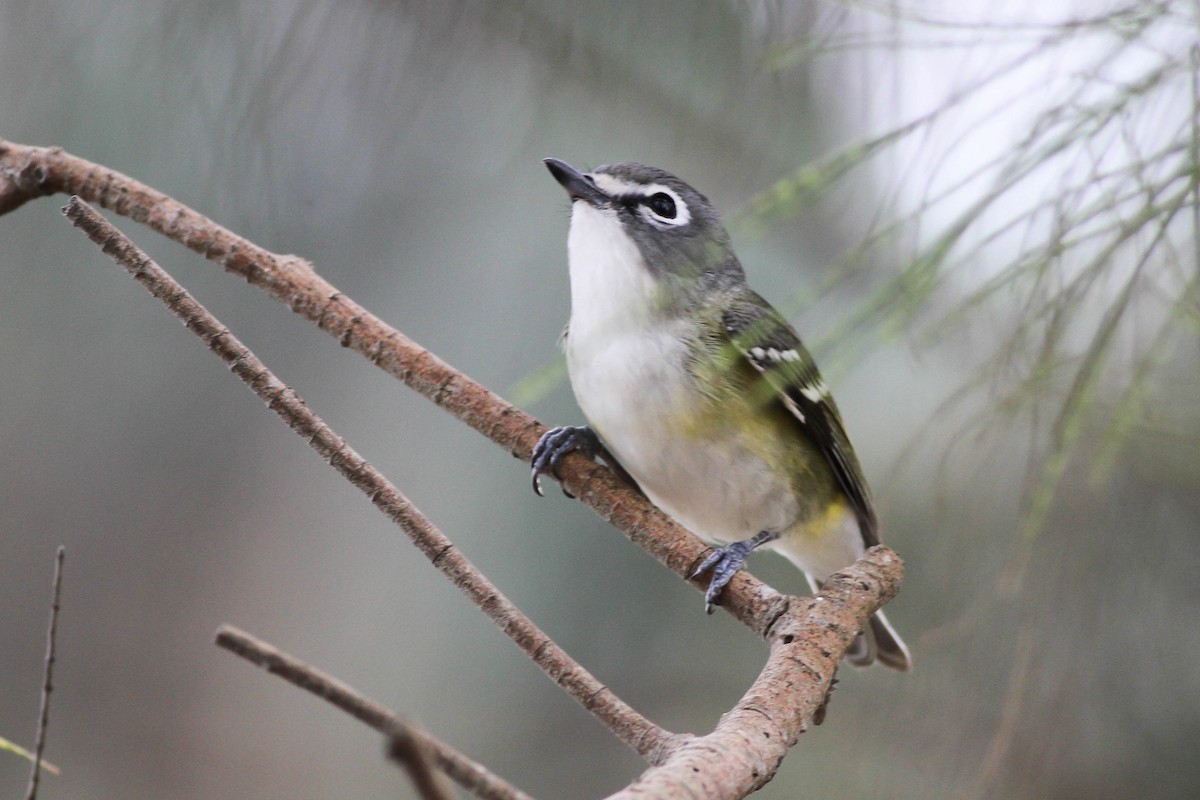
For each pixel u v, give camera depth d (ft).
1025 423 25.11
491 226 37.50
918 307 17.89
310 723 49.49
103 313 44.70
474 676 44.78
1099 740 28.63
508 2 29.55
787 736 15.48
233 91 29.37
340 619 50.19
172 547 52.13
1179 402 24.85
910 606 30.42
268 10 29.50
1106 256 18.49
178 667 50.75
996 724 28.43
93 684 50.42
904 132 17.78
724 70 29.40
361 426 46.60
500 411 21.12
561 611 36.65
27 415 49.80
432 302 37.73
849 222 27.50
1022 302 21.24
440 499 40.98
